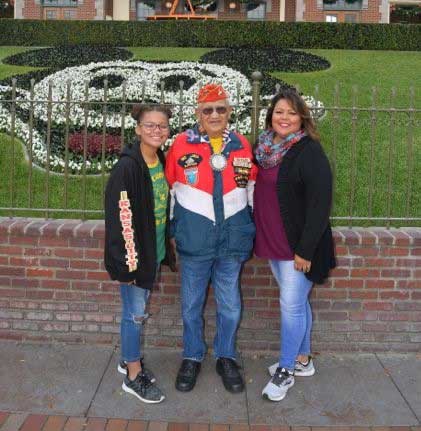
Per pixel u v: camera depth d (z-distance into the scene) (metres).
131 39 16.78
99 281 4.11
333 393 3.61
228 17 27.44
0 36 17.45
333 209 5.30
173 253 3.56
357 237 4.01
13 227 4.06
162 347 4.18
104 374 3.77
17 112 8.02
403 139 7.57
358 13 25.83
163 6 27.52
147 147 3.21
